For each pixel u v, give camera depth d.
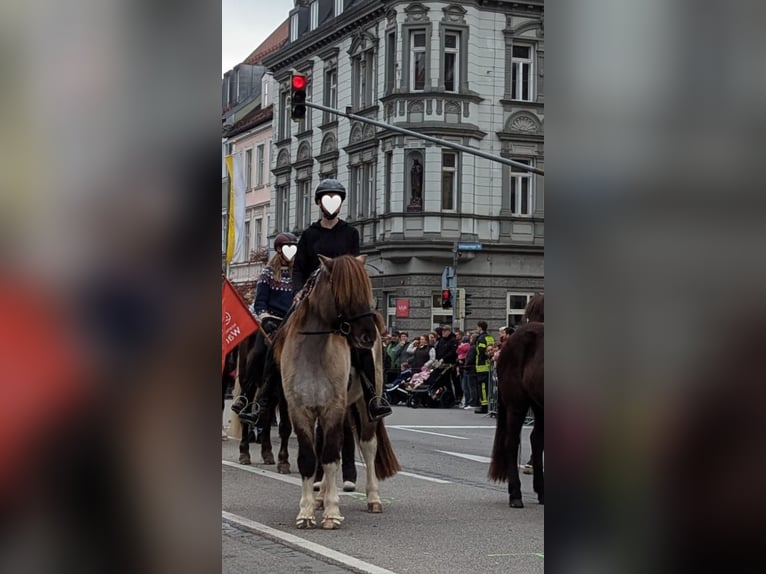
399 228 39.81
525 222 40.59
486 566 6.22
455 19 39.78
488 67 40.34
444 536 7.33
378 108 41.31
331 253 8.54
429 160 39.56
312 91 47.06
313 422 7.77
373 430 8.62
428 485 10.45
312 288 7.72
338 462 7.77
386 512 8.53
